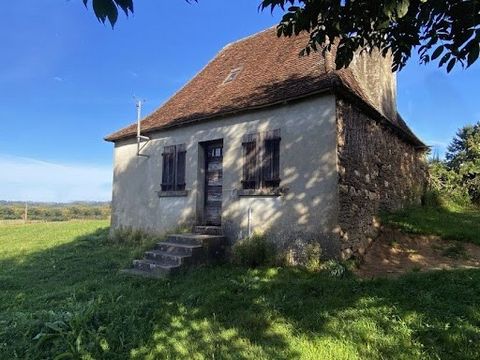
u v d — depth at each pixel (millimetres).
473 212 12555
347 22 3645
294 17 3635
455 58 3125
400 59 3996
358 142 8422
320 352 3930
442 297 5031
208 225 9969
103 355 4066
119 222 12547
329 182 7371
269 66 10359
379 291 5383
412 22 3588
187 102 11742
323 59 8711
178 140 10719
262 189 8391
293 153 7988
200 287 6270
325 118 7598
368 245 8383
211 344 4238
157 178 11289
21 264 9625
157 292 6250
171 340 4395
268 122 8523
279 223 8047
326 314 4750
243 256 7922
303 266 7355
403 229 9055
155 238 9586
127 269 8125
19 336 4559
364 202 8516
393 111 12102
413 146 13188
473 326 4172
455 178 15641
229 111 9117
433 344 3900
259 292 5773
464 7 2822
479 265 6996
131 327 4664
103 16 1496
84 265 8961
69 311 5180
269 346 4117
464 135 24781
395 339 4051
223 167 9336
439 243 8422
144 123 12172
